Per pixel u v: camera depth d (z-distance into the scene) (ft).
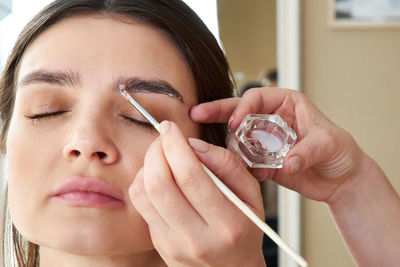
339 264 3.69
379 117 3.85
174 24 1.44
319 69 3.72
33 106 1.35
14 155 1.36
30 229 1.34
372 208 1.68
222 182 1.23
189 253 1.21
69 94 1.34
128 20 1.40
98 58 1.35
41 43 1.39
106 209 1.32
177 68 1.44
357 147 1.63
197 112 1.46
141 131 1.37
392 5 3.78
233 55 3.18
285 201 3.53
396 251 1.65
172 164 1.16
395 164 3.89
